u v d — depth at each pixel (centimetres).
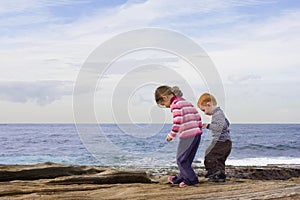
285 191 452
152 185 493
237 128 6153
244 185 496
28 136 3134
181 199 411
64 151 1909
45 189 442
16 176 496
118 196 421
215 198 414
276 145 2611
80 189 457
